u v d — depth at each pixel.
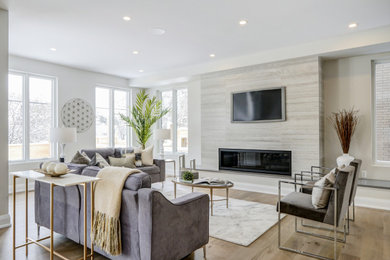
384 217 3.42
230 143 5.37
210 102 5.68
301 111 4.54
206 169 5.57
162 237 1.93
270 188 4.71
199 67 5.70
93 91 6.32
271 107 4.85
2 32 3.08
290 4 2.95
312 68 4.42
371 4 2.96
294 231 2.96
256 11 3.13
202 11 3.12
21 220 3.28
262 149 4.96
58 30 3.70
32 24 3.48
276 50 4.62
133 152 5.39
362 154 4.34
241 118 5.21
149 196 1.85
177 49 4.61
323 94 4.62
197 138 6.43
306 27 3.64
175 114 6.97
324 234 2.88
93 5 2.96
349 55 4.32
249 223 3.18
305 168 4.49
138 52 4.77
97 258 2.30
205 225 2.35
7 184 3.12
